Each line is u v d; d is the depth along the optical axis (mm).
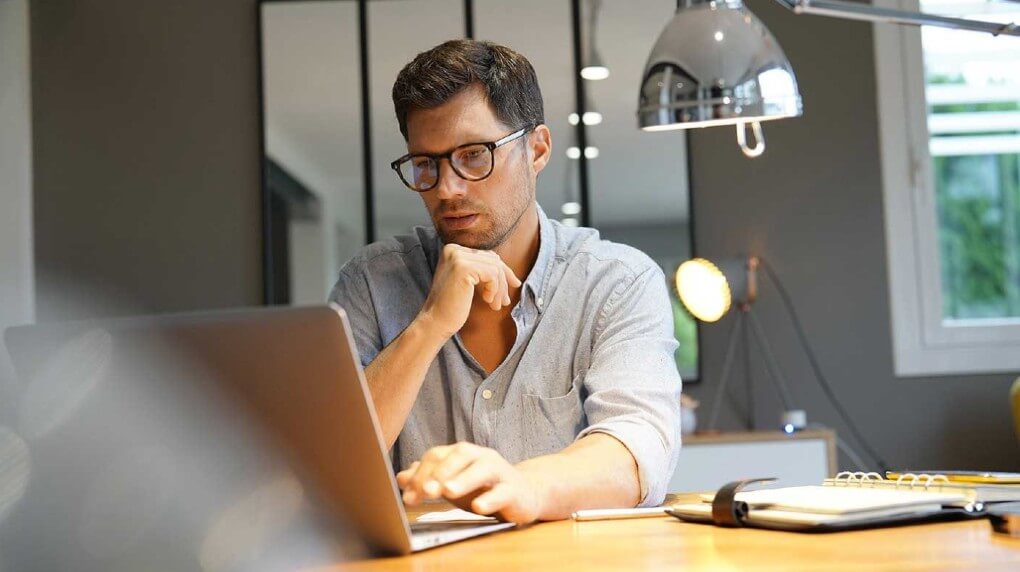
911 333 4438
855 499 1241
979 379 4430
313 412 1114
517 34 4488
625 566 1010
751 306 4438
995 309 4504
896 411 4418
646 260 1918
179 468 1197
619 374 1685
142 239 4551
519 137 1751
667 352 1771
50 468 1235
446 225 1750
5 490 1242
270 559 1196
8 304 4320
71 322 1201
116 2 4613
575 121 4449
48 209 4555
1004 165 4539
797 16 4516
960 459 4414
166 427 1187
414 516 1562
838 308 4438
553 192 4438
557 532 1275
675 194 4418
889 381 4426
